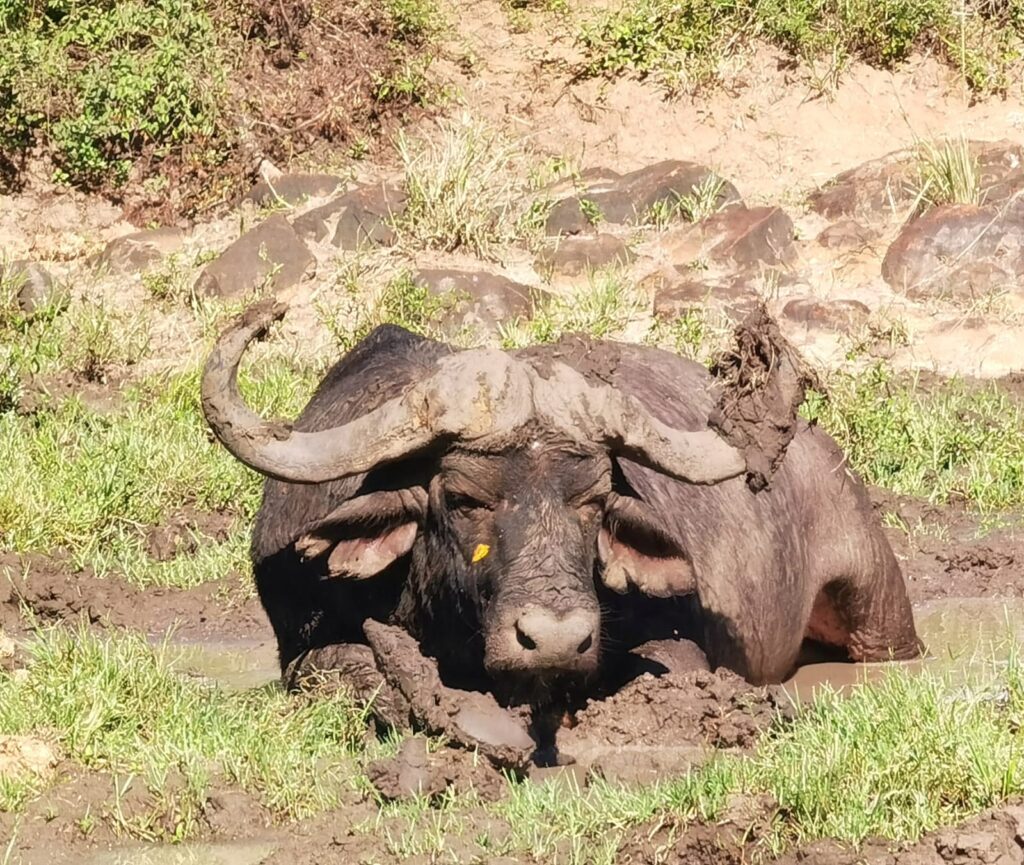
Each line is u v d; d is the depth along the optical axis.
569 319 54.03
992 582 40.94
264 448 27.45
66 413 48.41
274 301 27.73
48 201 63.62
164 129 64.81
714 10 69.69
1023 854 22.47
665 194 61.16
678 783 25.50
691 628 30.72
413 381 31.03
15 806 26.31
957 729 25.08
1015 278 57.19
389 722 28.70
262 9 67.88
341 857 24.53
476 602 27.03
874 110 67.50
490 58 70.50
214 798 26.33
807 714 27.86
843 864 22.77
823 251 59.66
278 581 32.06
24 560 40.41
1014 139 65.88
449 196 60.09
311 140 65.94
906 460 47.19
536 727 28.30
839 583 35.16
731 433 28.03
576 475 26.86
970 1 70.44
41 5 66.56
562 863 23.86
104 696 29.06
